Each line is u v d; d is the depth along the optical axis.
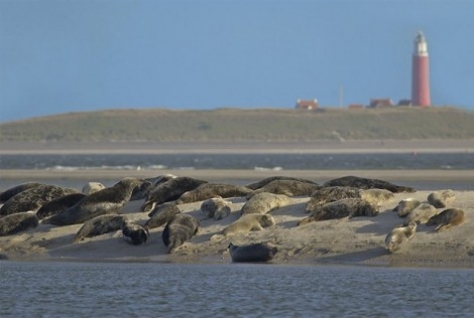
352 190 104.88
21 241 106.69
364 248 95.19
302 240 98.12
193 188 113.31
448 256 91.88
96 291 83.00
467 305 75.00
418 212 97.38
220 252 99.06
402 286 82.19
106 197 110.81
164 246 101.81
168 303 77.62
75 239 105.31
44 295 81.62
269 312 73.75
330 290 81.12
